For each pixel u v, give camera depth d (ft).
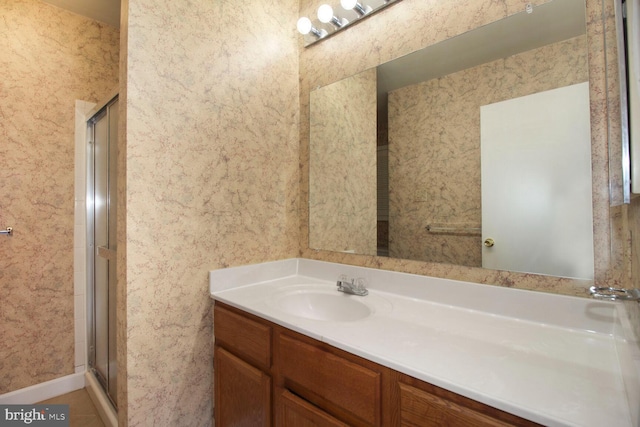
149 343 3.98
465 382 2.14
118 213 4.02
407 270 4.33
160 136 4.04
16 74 5.89
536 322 3.22
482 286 3.58
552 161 3.26
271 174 5.37
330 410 3.00
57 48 6.34
